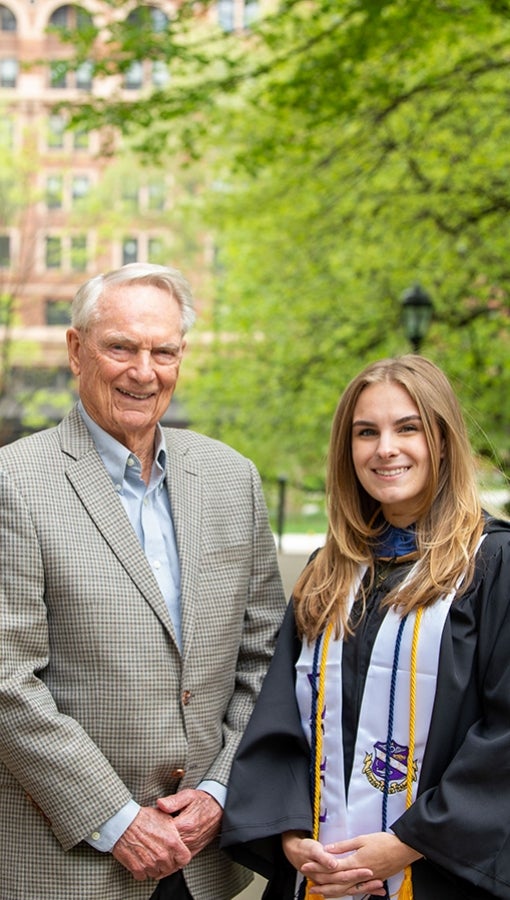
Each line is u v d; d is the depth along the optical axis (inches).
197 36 452.4
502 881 101.1
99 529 114.1
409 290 419.8
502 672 105.9
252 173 457.7
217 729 118.9
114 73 370.6
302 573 122.4
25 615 109.5
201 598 118.2
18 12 1628.9
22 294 1092.5
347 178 540.4
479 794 102.9
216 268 1062.4
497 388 582.9
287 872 116.2
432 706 107.2
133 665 111.1
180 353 120.4
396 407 114.7
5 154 1017.5
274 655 119.8
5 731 107.8
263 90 418.9
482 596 108.7
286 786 113.6
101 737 110.1
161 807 110.7
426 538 114.1
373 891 106.2
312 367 629.3
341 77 388.2
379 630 111.2
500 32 470.6
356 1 362.6
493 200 509.0
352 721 111.3
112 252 1462.8
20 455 116.0
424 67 440.1
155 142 446.0
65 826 107.3
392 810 107.9
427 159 535.8
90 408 119.7
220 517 123.7
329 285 634.8
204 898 116.9
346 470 119.5
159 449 122.0
